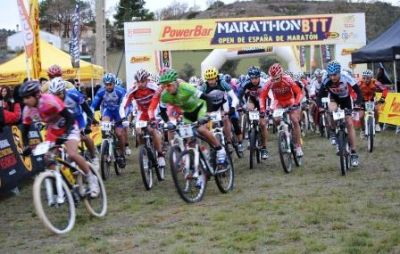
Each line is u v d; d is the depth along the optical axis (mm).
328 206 5461
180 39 19062
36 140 8195
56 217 5254
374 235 4391
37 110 5023
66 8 46469
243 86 8758
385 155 8945
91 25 48531
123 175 8383
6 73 13391
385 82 14852
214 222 5102
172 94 6062
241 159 9328
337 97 7719
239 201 5977
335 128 7461
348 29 19281
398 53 13117
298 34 19188
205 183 6156
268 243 4332
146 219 5414
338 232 4539
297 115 7961
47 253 4430
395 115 12266
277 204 5688
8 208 6465
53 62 13820
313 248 4066
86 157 6543
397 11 33938
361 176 7156
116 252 4340
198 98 6090
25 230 5332
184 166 5879
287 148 7797
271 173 7785
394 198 5738
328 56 22312
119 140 8172
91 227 5184
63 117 5051
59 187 4918
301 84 12320
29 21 9312
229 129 8633
